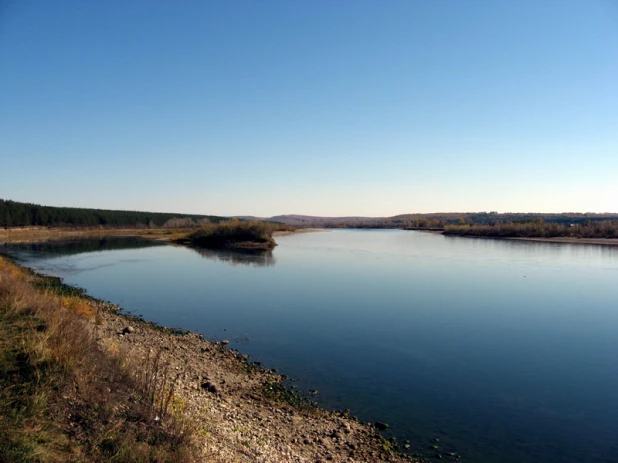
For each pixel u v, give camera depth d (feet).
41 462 17.52
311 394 41.27
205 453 23.36
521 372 48.62
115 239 279.28
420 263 154.40
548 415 38.34
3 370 23.54
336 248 223.30
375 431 34.55
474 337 62.13
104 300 82.94
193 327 64.39
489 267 143.43
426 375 47.24
